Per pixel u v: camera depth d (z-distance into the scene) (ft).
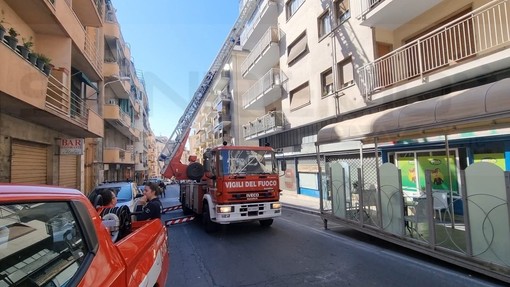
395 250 21.68
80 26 41.70
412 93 35.12
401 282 15.72
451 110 18.03
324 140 30.55
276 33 68.74
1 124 28.50
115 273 5.77
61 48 36.94
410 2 34.12
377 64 38.47
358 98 42.50
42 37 36.27
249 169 29.60
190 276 17.85
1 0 28.84
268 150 31.01
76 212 5.73
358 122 26.16
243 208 28.35
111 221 12.06
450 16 33.71
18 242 4.49
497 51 25.36
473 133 28.99
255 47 76.69
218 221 27.78
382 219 22.93
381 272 17.29
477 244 16.06
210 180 30.40
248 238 27.17
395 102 38.47
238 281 16.74
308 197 60.44
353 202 26.53
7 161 29.37
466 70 27.63
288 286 15.70
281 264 19.42
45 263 4.73
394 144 37.78
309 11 55.93
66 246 5.23
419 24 37.11
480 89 16.97
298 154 63.67
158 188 20.21
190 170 33.91
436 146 33.45
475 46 27.71
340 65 47.70
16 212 4.52
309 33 55.98
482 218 15.81
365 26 41.14
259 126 76.18
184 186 43.91
